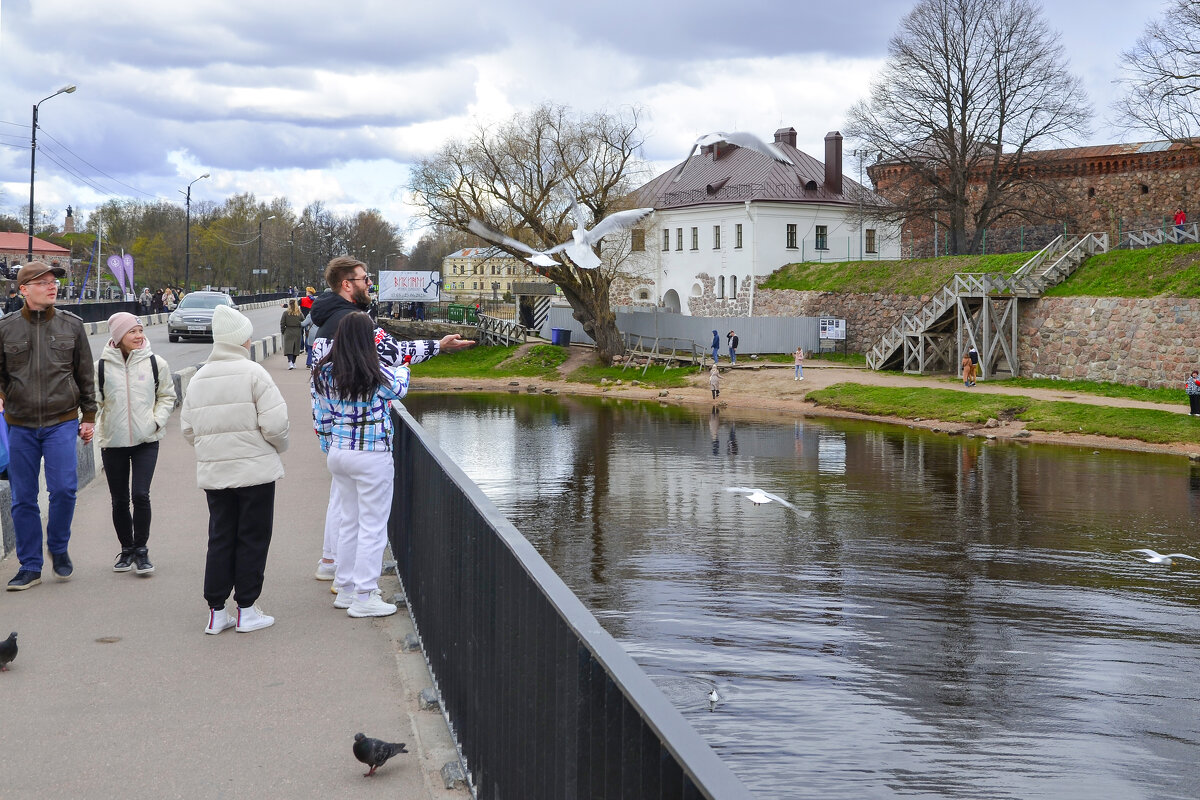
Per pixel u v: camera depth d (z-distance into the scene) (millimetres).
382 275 82188
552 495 26672
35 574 7797
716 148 81062
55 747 4898
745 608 16156
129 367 8086
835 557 19734
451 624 5363
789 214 73812
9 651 5934
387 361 7094
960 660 13625
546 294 75500
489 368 65188
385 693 5723
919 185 63875
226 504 6613
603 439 37875
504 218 56625
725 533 22016
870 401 45531
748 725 11438
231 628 6832
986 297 48031
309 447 15586
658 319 68125
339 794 4492
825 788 9945
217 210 163000
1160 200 63656
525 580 3838
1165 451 33438
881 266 63875
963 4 60531
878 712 11805
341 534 7328
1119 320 44531
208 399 6469
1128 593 17172
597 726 2982
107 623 6898
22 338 7578
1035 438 36656
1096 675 13141
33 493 7719
